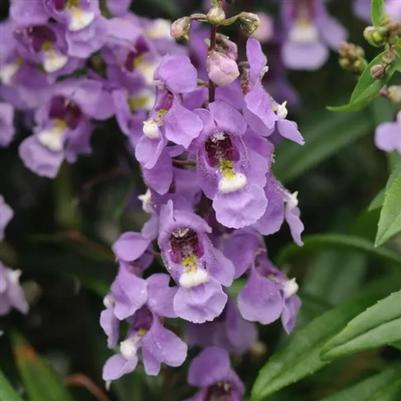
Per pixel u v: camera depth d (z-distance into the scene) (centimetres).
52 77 36
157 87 30
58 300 41
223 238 31
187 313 30
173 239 30
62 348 41
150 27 38
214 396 33
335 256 40
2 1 41
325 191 43
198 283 30
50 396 35
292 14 42
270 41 42
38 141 36
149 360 31
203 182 30
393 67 31
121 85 36
